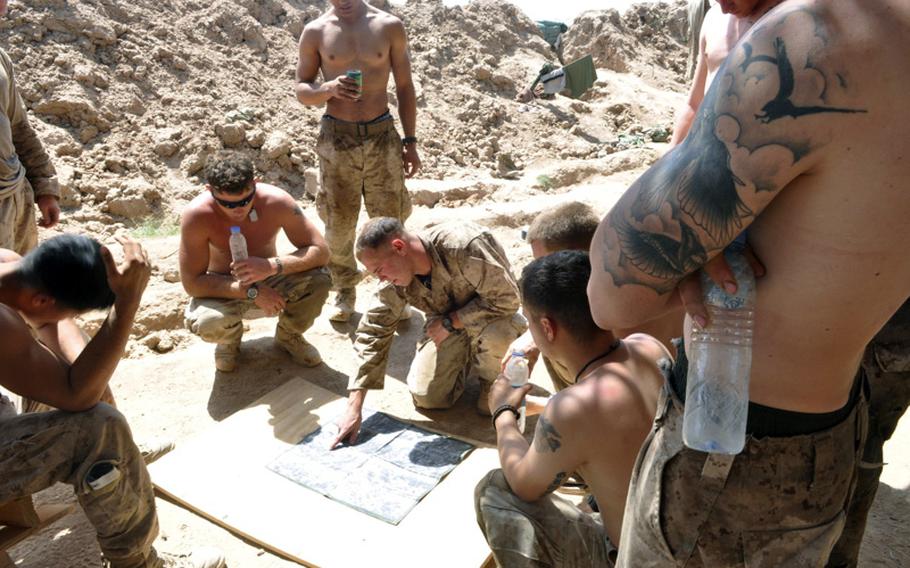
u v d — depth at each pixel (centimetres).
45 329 263
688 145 129
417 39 1095
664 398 158
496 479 220
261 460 324
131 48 797
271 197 392
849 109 112
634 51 1270
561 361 217
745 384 132
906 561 261
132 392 388
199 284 383
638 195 135
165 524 292
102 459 229
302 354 411
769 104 116
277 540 280
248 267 366
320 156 472
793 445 139
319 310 404
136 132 740
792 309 129
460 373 369
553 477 202
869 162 113
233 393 388
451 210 693
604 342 208
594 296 149
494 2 1212
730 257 133
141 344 437
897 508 287
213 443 335
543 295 205
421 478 312
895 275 123
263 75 884
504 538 207
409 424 354
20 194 381
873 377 215
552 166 909
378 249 316
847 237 119
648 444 161
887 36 111
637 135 1013
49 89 716
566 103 1077
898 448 321
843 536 223
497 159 908
